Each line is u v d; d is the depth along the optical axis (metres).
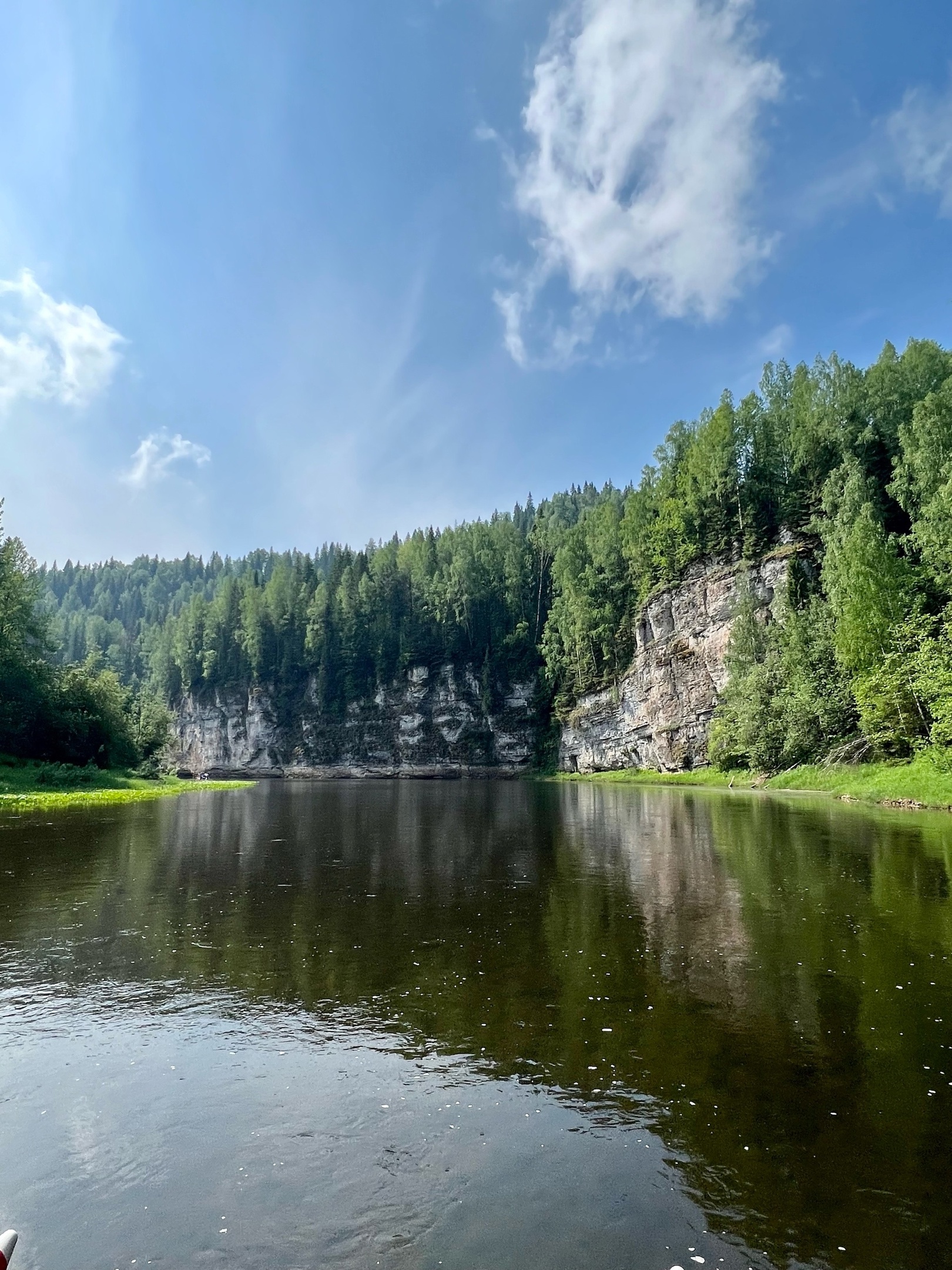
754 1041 8.42
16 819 35.34
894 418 66.19
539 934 13.16
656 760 85.69
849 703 53.50
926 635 44.34
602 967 11.20
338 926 13.79
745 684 64.06
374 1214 5.38
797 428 73.88
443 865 21.05
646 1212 5.37
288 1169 5.97
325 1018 9.20
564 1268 4.76
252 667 144.38
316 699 137.00
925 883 17.42
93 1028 8.93
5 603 62.31
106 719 71.88
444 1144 6.30
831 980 10.51
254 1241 5.07
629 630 95.81
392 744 126.50
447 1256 4.89
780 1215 5.33
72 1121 6.75
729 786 64.56
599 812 39.94
